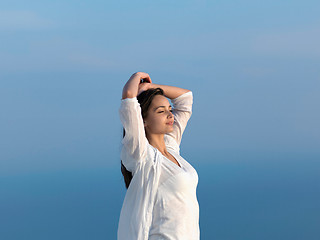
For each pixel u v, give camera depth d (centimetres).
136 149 277
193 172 294
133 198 283
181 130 336
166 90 329
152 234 278
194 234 282
